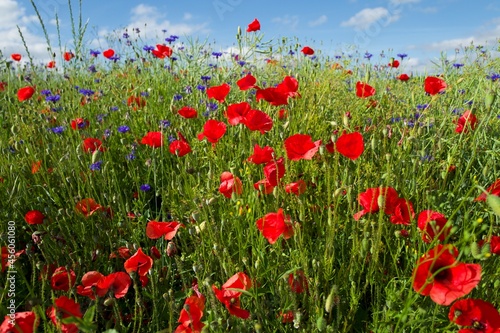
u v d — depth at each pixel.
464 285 0.47
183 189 1.07
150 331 0.74
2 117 1.61
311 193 0.94
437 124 1.32
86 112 1.62
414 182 0.82
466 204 0.84
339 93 1.62
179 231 0.87
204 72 1.90
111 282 0.67
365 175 0.94
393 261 0.74
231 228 0.89
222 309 0.66
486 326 0.50
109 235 0.91
